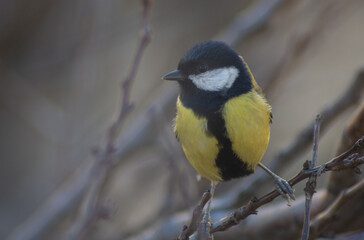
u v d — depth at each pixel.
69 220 10.45
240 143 6.56
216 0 13.49
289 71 10.27
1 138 13.28
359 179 6.37
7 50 13.27
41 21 13.10
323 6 10.25
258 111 6.66
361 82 8.07
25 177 13.04
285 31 11.91
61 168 11.23
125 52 13.52
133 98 13.26
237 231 7.61
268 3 11.55
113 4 12.85
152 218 9.48
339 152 5.92
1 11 13.06
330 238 6.58
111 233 9.55
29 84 13.18
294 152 8.57
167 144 7.60
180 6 13.74
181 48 13.47
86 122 11.82
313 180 4.46
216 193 10.88
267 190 10.59
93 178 7.04
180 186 7.30
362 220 6.42
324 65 12.97
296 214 7.10
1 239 12.05
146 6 7.22
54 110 11.94
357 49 13.20
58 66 13.05
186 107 6.89
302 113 12.69
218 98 6.76
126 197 10.93
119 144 10.85
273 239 7.43
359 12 13.72
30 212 12.45
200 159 6.77
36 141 13.35
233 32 11.52
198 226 5.19
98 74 12.43
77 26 12.49
